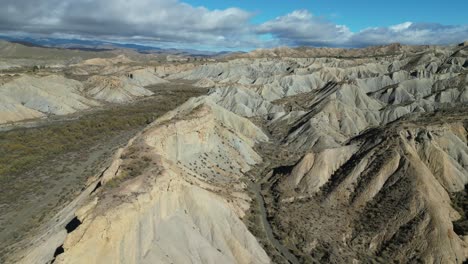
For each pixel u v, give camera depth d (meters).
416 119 100.31
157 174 47.62
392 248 50.81
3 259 42.91
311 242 52.41
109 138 99.25
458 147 74.94
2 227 52.28
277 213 59.72
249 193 67.38
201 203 48.97
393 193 58.25
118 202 40.03
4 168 73.44
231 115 104.44
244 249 47.03
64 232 42.78
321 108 117.81
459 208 59.19
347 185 62.81
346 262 48.72
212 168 71.12
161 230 43.12
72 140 95.31
